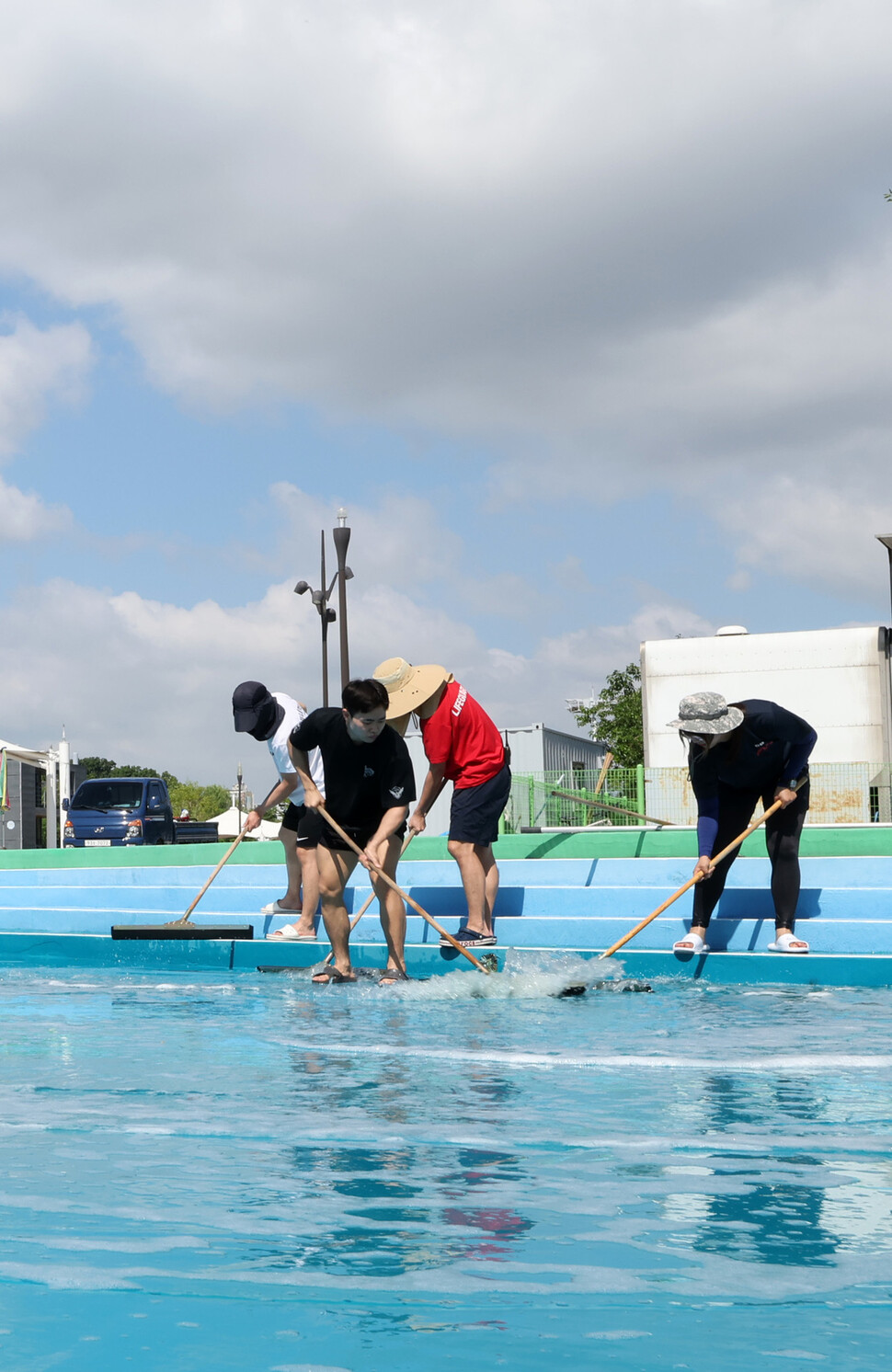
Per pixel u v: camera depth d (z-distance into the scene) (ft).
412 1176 7.99
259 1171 8.15
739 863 26.76
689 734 21.04
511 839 34.50
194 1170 8.18
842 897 23.39
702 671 65.77
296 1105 10.40
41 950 28.35
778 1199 7.39
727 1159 8.45
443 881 29.40
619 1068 12.25
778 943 21.59
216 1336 5.22
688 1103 10.48
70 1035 14.84
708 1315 5.46
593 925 24.17
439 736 22.63
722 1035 14.42
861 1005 17.29
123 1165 8.32
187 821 95.55
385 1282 5.92
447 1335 5.23
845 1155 8.52
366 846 20.86
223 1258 6.29
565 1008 17.11
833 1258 6.24
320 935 26.37
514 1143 8.95
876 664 62.69
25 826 107.45
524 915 26.37
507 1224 6.88
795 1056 12.82
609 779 60.13
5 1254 6.34
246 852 39.52
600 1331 5.26
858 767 61.98
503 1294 5.73
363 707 19.35
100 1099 10.74
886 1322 5.35
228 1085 11.40
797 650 64.08
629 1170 8.14
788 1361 4.92
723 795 22.53
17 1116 9.98
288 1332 5.25
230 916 28.02
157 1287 5.84
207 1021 16.06
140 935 25.73
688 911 24.53
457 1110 10.18
